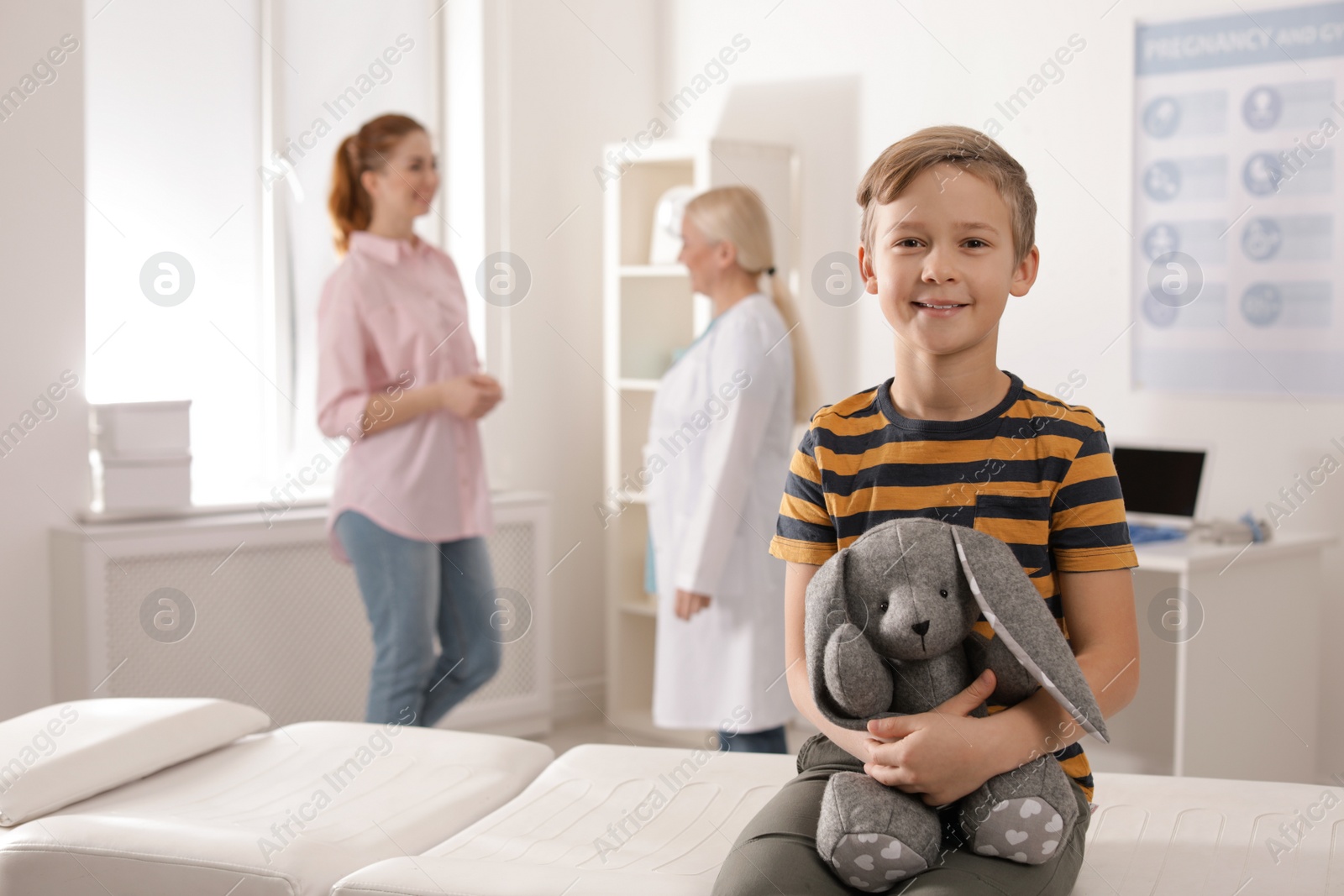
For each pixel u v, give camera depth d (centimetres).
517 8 311
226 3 277
